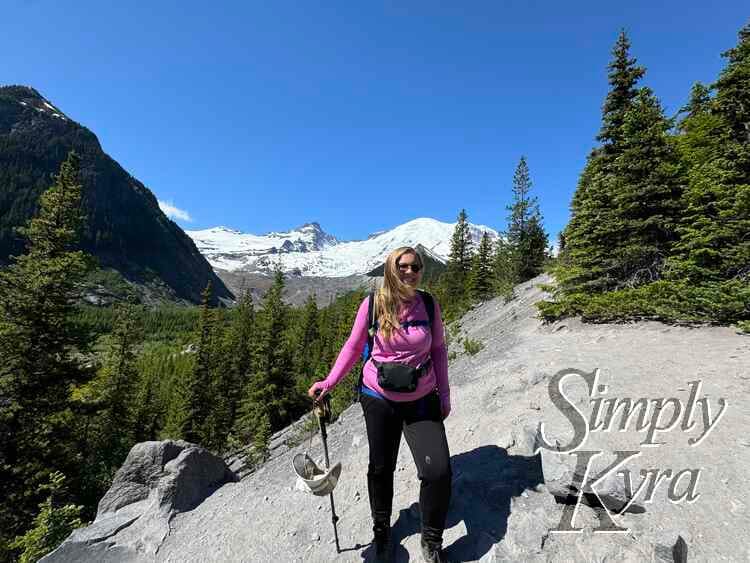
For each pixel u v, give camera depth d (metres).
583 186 14.39
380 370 2.71
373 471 2.88
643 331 7.75
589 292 10.38
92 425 22.14
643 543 2.69
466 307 35.81
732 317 7.02
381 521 2.91
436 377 2.93
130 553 4.50
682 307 7.63
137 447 5.87
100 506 5.51
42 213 16.94
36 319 15.58
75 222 17.23
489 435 4.49
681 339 6.77
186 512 5.19
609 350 6.78
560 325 10.07
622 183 10.09
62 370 16.06
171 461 5.67
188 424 35.06
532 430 3.89
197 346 37.72
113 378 26.30
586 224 10.44
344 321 54.72
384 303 2.79
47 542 7.85
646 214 9.77
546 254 35.09
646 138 9.78
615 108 13.62
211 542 4.22
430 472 2.62
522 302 18.98
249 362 47.09
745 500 2.91
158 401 40.25
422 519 2.73
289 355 37.38
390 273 2.77
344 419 9.32
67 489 15.21
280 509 4.35
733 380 4.67
